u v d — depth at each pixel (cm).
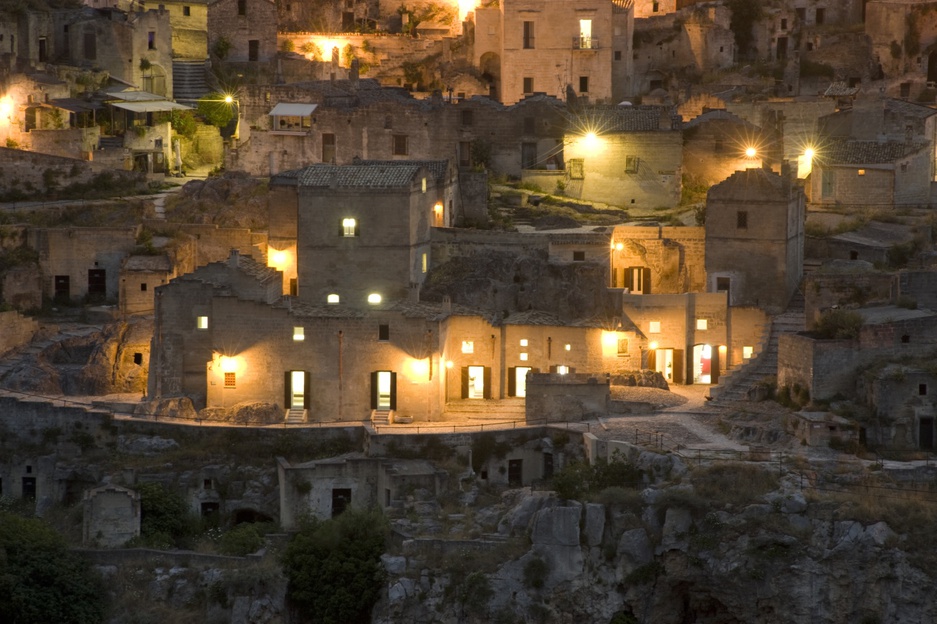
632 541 19975
